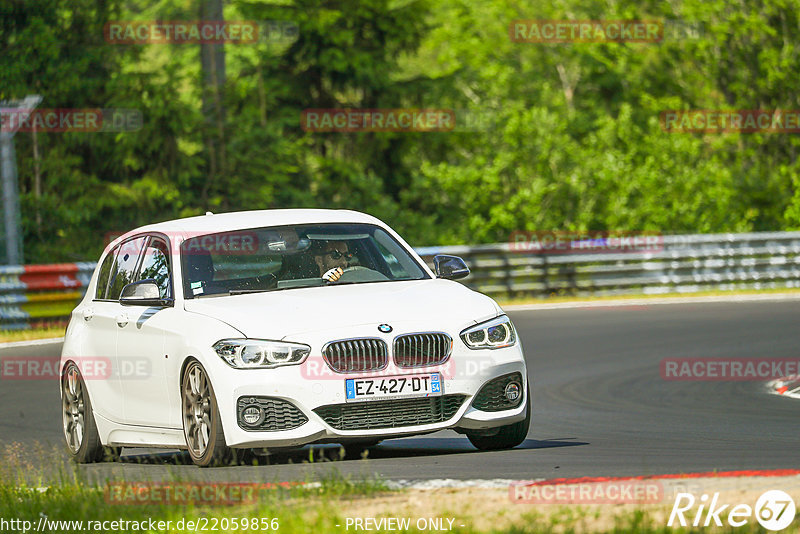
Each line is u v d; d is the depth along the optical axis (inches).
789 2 6072.8
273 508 800.3
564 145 5206.7
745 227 5032.0
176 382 1113.4
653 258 3666.3
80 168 4468.5
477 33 6491.1
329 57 5093.5
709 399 1686.8
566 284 3599.9
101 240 4291.3
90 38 4424.2
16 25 4335.6
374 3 5275.6
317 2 5167.3
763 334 2488.9
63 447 1434.5
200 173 4498.0
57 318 2982.3
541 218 5137.8
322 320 1062.4
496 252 3518.7
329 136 5359.3
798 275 3848.4
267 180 4598.9
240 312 1086.4
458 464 1054.4
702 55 6166.3
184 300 1144.8
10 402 1838.1
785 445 1193.4
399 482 927.0
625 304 3267.7
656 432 1358.3
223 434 1051.9
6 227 3292.3
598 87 6432.1
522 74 6284.5
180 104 4340.6
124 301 1154.0
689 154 5236.2
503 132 5334.6
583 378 1959.9
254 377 1040.2
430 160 5521.7
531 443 1267.2
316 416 1035.3
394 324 1063.0
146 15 4638.3
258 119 4773.6
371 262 1202.6
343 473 1015.0
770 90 6112.2
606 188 5068.9
